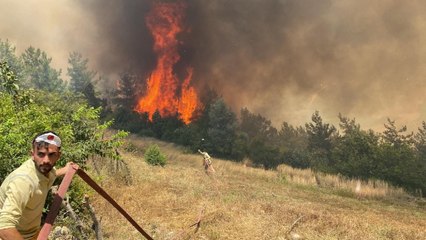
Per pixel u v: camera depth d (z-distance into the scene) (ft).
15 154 20.80
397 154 85.05
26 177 7.18
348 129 110.63
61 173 7.73
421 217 56.80
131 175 49.85
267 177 81.46
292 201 54.08
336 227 37.55
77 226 21.44
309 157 105.09
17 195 6.99
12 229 6.76
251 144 110.63
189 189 48.73
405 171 81.61
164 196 41.16
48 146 7.32
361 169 85.61
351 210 54.34
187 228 30.81
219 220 34.81
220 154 110.01
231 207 40.19
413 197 76.48
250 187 62.18
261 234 31.65
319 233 35.12
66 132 25.72
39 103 39.24
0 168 20.25
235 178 73.31
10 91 26.32
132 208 35.06
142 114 135.03
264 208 42.27
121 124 129.80
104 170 47.52
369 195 74.02
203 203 40.19
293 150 112.47
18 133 20.95
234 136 114.01
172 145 115.55
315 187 77.56
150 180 50.93
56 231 23.73
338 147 97.14
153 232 28.91
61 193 7.06
